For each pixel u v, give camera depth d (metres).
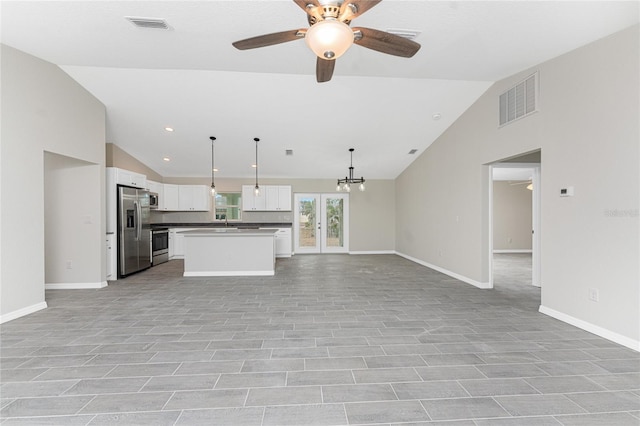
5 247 3.12
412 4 2.24
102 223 4.59
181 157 6.88
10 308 3.17
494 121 4.13
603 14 2.29
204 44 3.01
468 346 2.52
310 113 5.02
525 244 8.88
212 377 2.04
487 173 4.50
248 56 3.31
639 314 2.40
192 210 7.99
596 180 2.71
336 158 7.06
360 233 8.69
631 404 1.76
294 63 3.50
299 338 2.68
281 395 1.85
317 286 4.66
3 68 3.09
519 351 2.43
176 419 1.63
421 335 2.75
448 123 5.35
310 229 8.66
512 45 2.87
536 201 4.68
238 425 1.59
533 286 4.65
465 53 3.09
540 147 3.32
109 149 6.01
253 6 2.35
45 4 2.38
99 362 2.25
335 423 1.60
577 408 1.72
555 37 2.68
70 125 3.95
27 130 3.34
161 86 4.24
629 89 2.43
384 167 7.74
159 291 4.35
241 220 8.49
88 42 3.01
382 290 4.40
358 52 3.18
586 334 2.75
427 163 6.42
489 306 3.62
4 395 1.84
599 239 2.69
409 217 7.53
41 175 3.50
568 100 2.97
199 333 2.80
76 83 4.06
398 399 1.81
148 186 6.99
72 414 1.67
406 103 4.72
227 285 4.73
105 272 4.68
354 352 2.41
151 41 2.97
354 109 4.89
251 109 4.89
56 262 4.50
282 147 6.39
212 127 5.47
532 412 1.69
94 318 3.21
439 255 5.88
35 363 2.23
